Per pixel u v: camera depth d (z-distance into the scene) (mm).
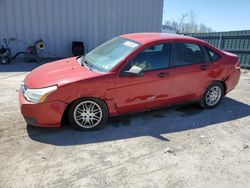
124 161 3418
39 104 3812
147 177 3111
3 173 3070
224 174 3238
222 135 4285
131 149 3721
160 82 4492
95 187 2898
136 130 4320
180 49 4734
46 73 4320
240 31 11320
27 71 8844
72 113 4062
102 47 5090
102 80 4023
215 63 5113
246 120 4938
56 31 11844
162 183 3018
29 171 3125
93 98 4078
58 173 3111
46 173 3102
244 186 3033
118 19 12688
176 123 4660
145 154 3604
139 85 4316
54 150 3607
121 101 4270
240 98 6297
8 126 4262
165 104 4770
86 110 4117
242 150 3832
